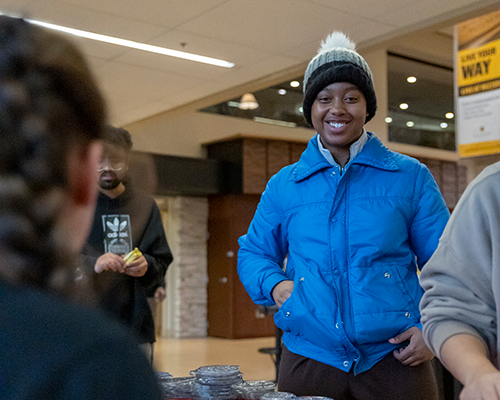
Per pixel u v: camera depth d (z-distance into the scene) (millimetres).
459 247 941
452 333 895
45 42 396
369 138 1604
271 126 11023
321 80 1544
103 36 5289
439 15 4727
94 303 427
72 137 393
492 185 935
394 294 1440
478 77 4770
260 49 5617
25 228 378
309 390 1487
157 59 5953
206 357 7930
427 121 12406
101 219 2090
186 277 10500
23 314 359
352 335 1432
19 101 368
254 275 1634
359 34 5191
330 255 1487
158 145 10133
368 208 1489
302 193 1587
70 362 340
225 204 10461
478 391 783
